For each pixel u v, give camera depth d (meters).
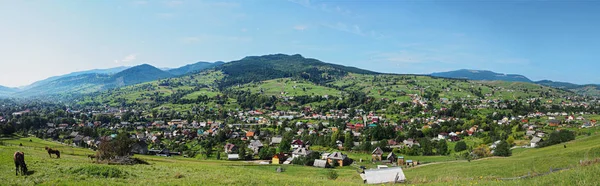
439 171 64.56
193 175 37.34
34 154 52.88
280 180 37.19
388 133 180.88
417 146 147.62
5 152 45.84
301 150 125.88
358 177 60.31
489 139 154.50
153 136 184.00
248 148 157.38
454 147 142.38
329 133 189.75
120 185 27.45
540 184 26.80
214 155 142.25
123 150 53.56
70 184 25.94
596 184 23.94
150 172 37.59
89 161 49.06
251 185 31.80
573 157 58.66
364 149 146.25
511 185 28.36
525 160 60.72
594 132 142.25
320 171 82.06
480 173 54.09
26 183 25.84
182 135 194.62
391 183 44.66
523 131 172.50
